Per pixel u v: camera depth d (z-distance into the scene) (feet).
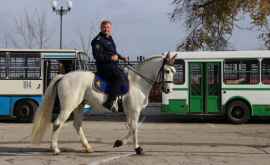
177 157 32.60
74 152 34.94
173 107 62.75
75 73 33.47
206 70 62.59
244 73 62.03
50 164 29.81
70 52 64.85
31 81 64.28
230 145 39.81
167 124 62.18
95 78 32.94
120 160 31.27
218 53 62.59
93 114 80.94
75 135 47.83
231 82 62.13
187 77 62.75
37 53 64.64
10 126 59.00
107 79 32.94
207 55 62.54
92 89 32.78
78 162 30.48
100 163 30.14
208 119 70.03
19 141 42.14
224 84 62.23
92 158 32.09
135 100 33.14
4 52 64.49
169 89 33.45
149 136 46.91
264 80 61.62
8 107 64.18
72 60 64.69
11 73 64.44
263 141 42.93
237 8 78.28
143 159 31.68
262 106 61.57
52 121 35.99
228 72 62.28
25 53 64.54
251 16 76.48
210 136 47.11
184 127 57.72
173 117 74.33
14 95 64.28
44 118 33.45
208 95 62.54
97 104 33.04
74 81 32.86
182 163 30.17
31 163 30.12
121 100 33.06
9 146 38.34
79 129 34.81
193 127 57.67
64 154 33.94
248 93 61.77
